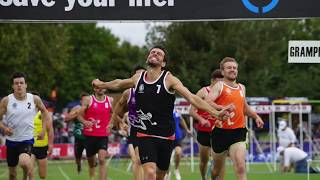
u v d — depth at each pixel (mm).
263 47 95312
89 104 30594
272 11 26656
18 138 24750
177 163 36000
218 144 23109
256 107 52906
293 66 108375
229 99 22656
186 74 91375
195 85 90938
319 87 99125
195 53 94438
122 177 41750
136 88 19828
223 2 26656
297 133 65750
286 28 98938
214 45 94438
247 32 94938
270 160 58344
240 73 93688
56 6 26719
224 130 22812
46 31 105750
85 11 26703
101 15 26719
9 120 24656
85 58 170000
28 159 24375
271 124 57438
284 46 101500
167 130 19891
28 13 26688
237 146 22641
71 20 26703
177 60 95812
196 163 59750
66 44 119125
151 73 19703
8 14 26688
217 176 24953
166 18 26672
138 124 20016
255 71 95312
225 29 95562
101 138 30719
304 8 26703
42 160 28625
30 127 24875
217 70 27094
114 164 58344
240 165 22250
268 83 98125
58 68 108062
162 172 20797
